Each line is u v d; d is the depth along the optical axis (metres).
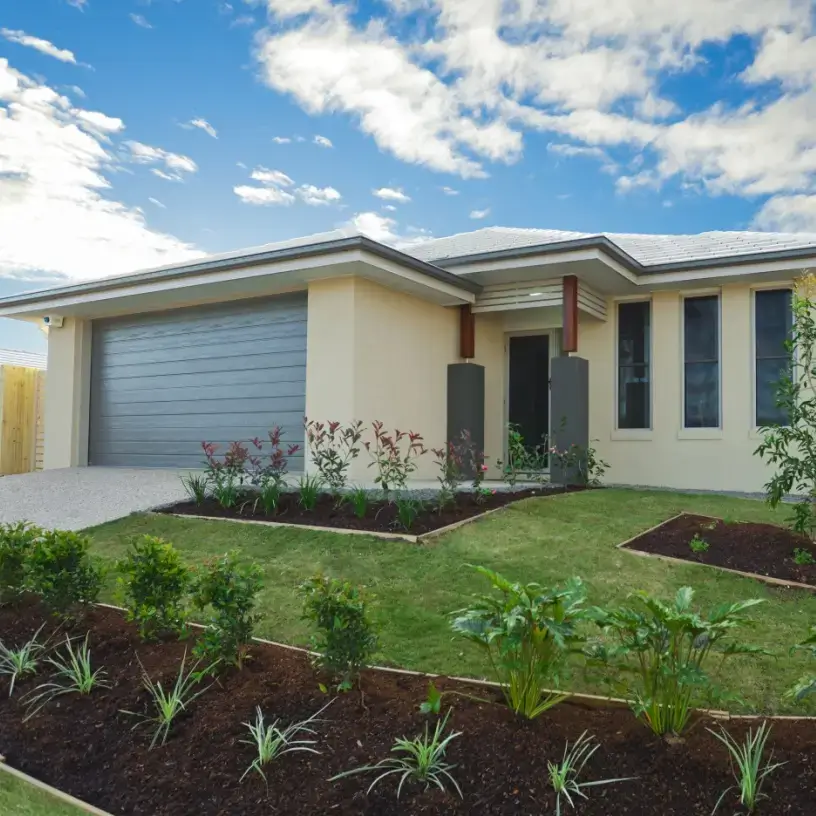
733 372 10.23
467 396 10.82
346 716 3.07
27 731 3.18
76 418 12.38
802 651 3.97
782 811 2.45
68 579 4.29
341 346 9.19
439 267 10.20
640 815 2.44
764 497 9.45
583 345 11.41
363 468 9.19
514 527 6.58
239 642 3.59
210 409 10.88
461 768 2.67
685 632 2.90
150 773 2.82
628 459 10.92
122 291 10.62
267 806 2.56
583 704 3.26
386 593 4.98
